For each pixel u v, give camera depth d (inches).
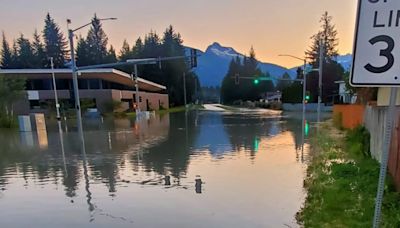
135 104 2231.8
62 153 565.0
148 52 4116.6
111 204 281.0
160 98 3176.7
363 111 652.1
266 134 792.9
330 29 2960.1
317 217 224.1
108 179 371.6
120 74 1984.5
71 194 315.3
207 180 352.2
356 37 96.8
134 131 941.8
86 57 3964.1
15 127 1165.1
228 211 255.3
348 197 253.1
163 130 957.2
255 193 299.4
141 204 278.5
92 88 2079.2
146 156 516.4
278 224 226.5
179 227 228.1
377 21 94.6
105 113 1927.9
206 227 226.5
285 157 474.6
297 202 270.8
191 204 274.7
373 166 343.0
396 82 94.7
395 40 93.7
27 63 3900.1
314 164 407.5
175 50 4200.3
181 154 525.0
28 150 608.1
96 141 723.4
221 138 726.5
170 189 322.3
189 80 4360.2
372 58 96.0
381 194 106.2
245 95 4827.8
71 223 241.0
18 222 246.2
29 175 401.1
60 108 1852.9
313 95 2347.4
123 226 232.5
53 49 3897.6
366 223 199.9
